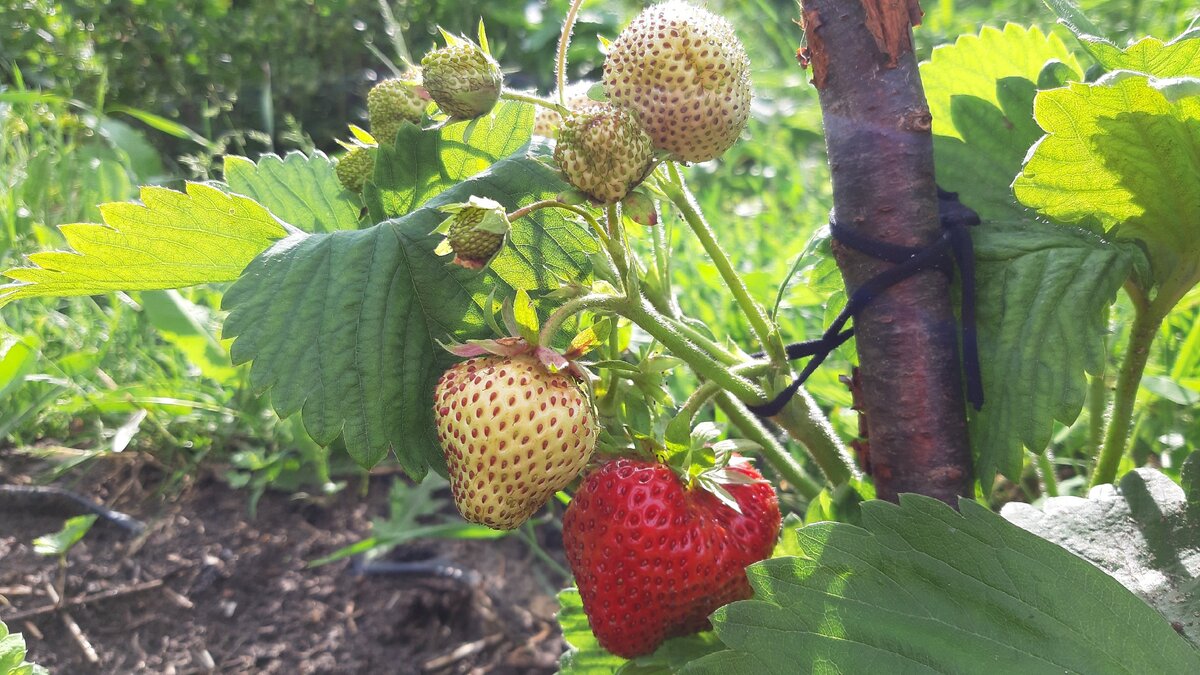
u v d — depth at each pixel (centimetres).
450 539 45
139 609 40
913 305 24
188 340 48
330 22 96
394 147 28
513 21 102
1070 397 24
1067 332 24
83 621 39
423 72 23
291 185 33
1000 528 21
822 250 32
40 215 61
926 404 24
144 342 54
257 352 23
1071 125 22
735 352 28
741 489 25
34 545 41
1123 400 28
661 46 23
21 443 50
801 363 41
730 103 24
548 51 101
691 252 54
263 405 49
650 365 24
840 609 21
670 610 24
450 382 22
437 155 28
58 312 55
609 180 21
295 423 47
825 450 29
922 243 24
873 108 24
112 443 48
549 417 21
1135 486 24
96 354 50
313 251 25
